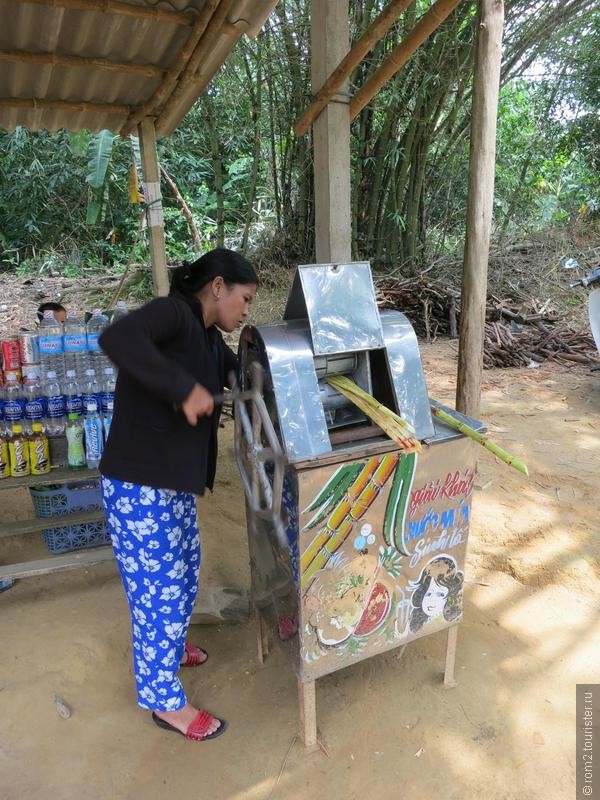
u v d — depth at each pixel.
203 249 9.62
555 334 6.26
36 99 3.61
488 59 2.51
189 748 1.89
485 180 2.66
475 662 2.20
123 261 11.02
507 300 7.38
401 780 1.76
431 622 1.97
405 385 1.76
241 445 1.83
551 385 5.29
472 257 2.78
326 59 2.79
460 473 1.83
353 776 1.78
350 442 1.70
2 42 2.97
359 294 1.73
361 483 1.65
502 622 2.41
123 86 3.57
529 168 9.77
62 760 1.84
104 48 3.10
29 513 3.23
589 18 7.33
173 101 3.62
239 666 2.22
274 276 8.08
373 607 1.83
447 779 1.77
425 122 6.79
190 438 1.64
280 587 1.84
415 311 7.11
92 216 10.61
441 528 1.87
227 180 10.76
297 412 1.59
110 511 1.70
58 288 9.16
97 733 1.94
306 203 8.08
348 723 1.96
